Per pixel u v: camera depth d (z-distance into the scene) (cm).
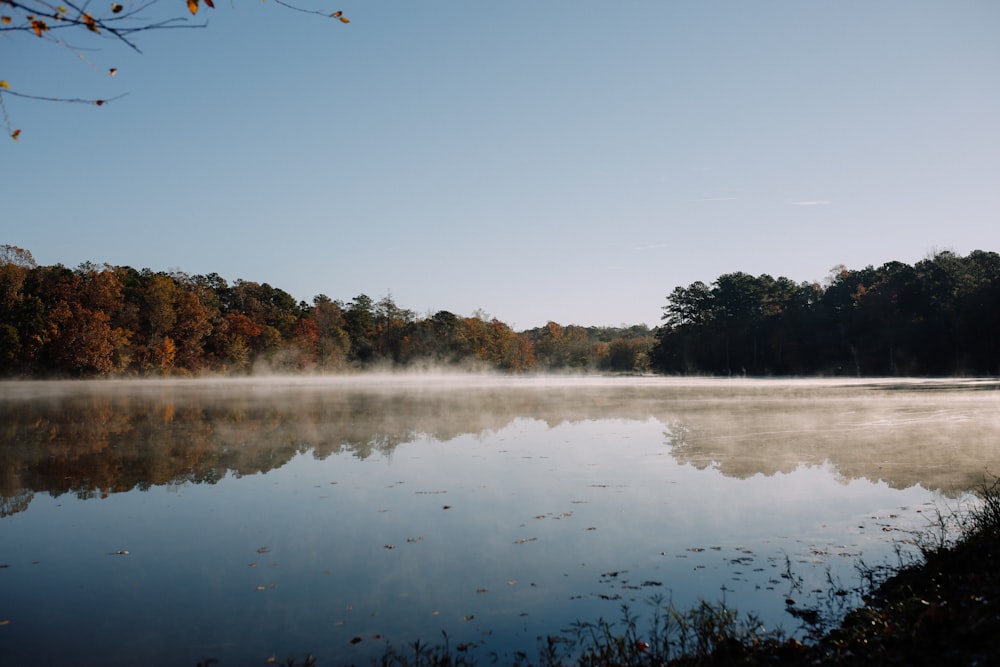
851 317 7712
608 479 1263
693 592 680
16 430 2133
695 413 2567
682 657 520
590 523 955
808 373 7831
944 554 696
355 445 1758
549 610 645
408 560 805
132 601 682
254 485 1245
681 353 9300
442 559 807
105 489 1222
